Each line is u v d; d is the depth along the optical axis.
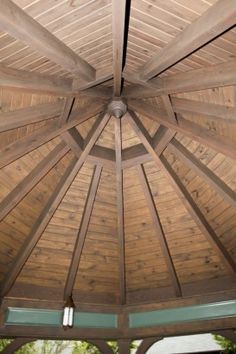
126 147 4.21
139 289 5.30
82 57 2.92
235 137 3.39
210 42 2.62
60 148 3.82
